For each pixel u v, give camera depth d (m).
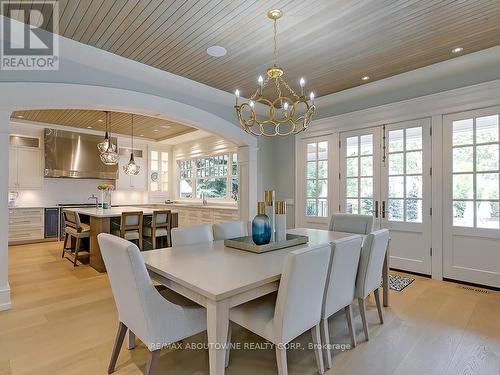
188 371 1.91
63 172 6.43
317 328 1.88
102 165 7.00
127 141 7.70
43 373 1.87
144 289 1.57
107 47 2.98
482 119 3.42
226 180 6.94
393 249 4.12
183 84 3.87
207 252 2.27
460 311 2.78
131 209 5.37
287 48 3.04
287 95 4.47
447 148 3.66
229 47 3.01
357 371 1.89
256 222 2.38
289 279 1.59
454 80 3.62
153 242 4.84
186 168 8.23
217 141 7.03
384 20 2.55
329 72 3.66
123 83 3.54
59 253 5.21
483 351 2.11
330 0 2.26
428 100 3.80
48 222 6.25
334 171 4.78
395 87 4.05
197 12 2.42
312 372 1.89
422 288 3.41
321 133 4.96
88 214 4.53
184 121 4.27
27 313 2.76
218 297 1.42
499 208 3.32
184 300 2.00
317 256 1.73
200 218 6.82
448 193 3.65
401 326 2.50
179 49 3.05
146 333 1.60
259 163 5.35
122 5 2.31
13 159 6.06
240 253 2.24
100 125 6.27
